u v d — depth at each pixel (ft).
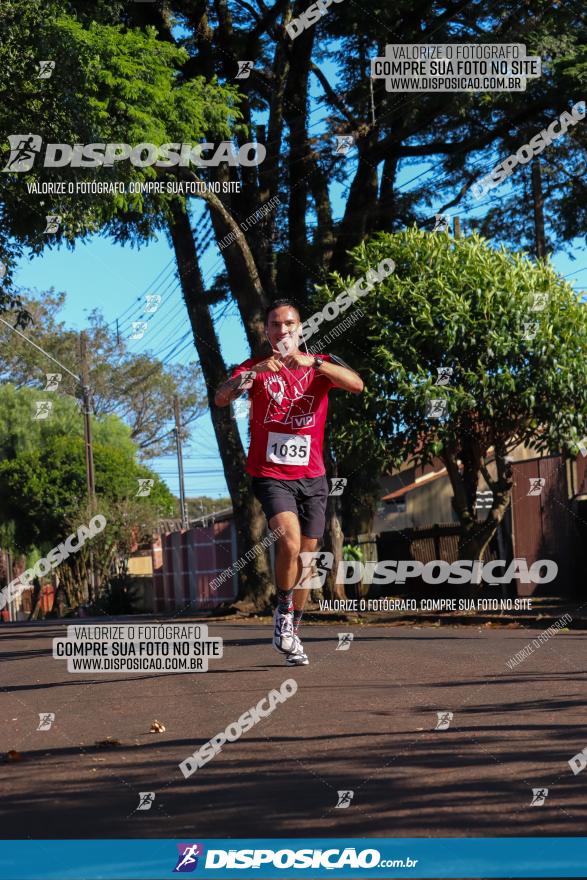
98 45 46.11
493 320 48.83
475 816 11.25
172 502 169.27
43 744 16.99
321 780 13.15
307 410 23.15
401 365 49.47
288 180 68.90
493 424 51.31
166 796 12.71
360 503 71.15
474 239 52.60
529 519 58.59
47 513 144.25
